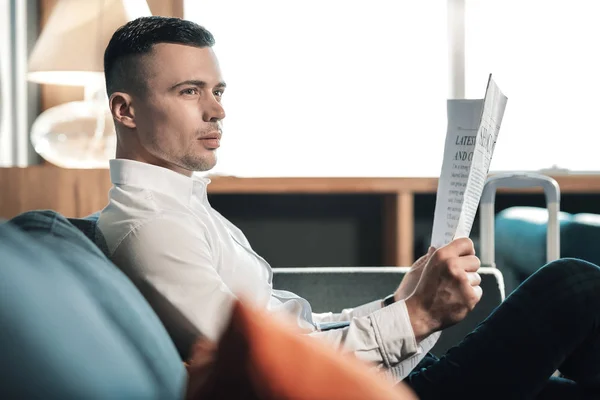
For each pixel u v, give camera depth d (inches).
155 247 46.9
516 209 130.7
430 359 59.3
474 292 48.8
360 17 151.3
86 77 111.5
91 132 101.0
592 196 153.6
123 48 53.3
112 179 52.8
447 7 151.8
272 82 150.2
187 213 50.6
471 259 49.2
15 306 16.3
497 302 74.1
